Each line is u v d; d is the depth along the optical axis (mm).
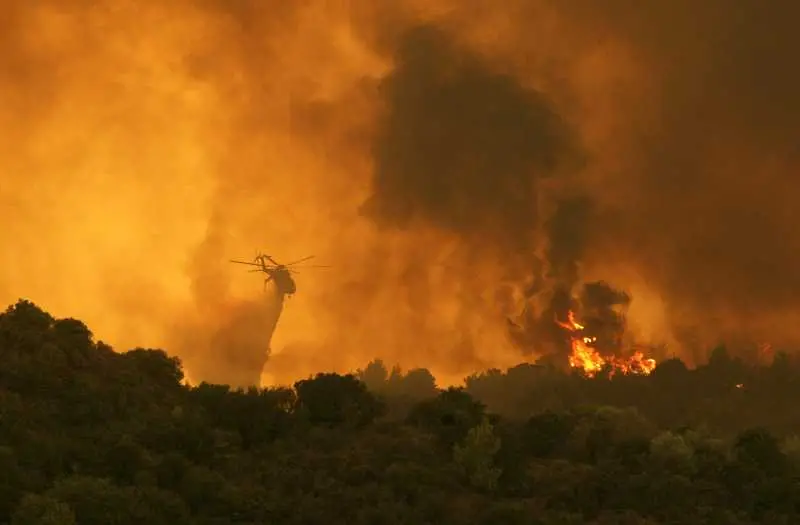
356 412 80375
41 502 65312
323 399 80688
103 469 70812
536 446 78625
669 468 74688
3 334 80000
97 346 83938
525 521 69250
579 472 74562
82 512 66312
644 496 72375
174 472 71062
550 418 79938
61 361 78312
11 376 76188
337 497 70750
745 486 73375
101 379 79188
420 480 73062
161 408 78062
